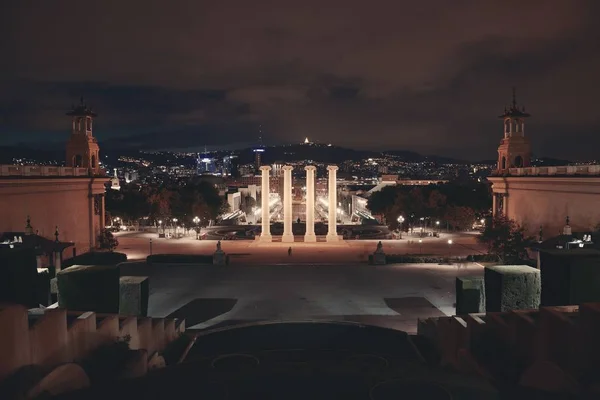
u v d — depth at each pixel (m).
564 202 63.53
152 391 12.03
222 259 65.12
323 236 103.44
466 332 20.00
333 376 13.27
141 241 94.50
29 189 60.59
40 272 30.42
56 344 14.20
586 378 12.68
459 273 58.97
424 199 130.25
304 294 48.16
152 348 23.92
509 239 66.50
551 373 13.40
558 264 19.95
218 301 45.62
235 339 27.94
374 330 29.59
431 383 12.76
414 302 44.84
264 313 41.38
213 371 14.32
